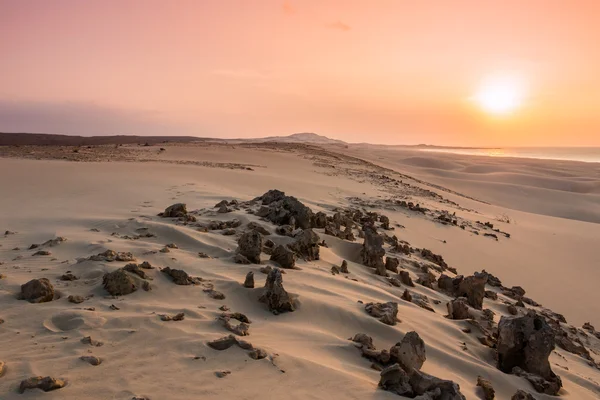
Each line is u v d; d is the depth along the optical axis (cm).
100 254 781
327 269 973
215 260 868
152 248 880
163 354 475
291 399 418
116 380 414
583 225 2794
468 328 830
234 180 2380
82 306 587
